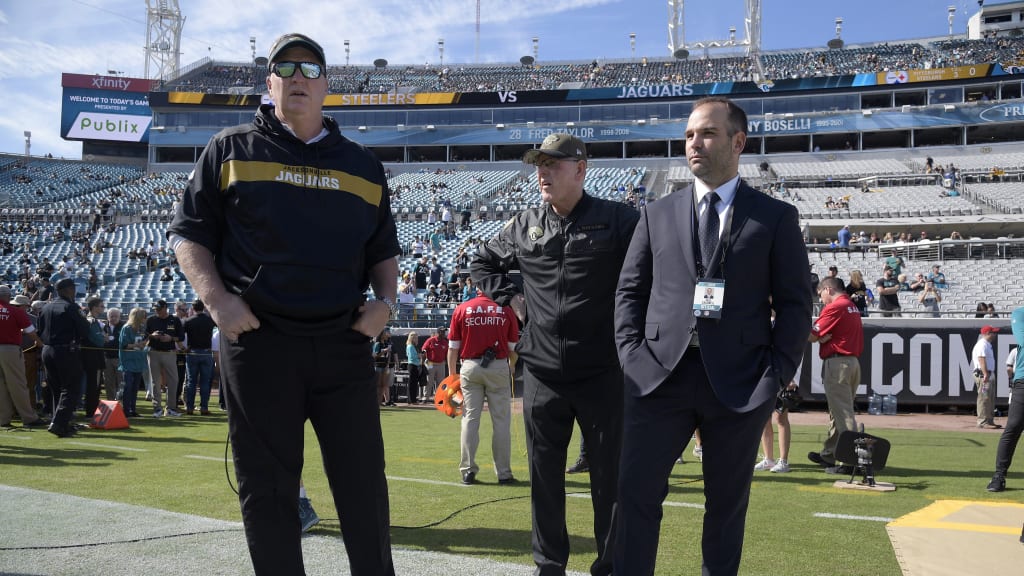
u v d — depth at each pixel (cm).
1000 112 4156
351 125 4891
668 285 282
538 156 336
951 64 4750
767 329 277
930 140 4625
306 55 251
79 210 3991
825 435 1034
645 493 268
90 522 433
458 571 350
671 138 4556
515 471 714
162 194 4325
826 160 4391
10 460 705
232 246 246
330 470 258
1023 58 4688
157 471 650
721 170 284
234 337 238
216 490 560
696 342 272
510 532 450
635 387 275
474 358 636
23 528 416
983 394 1162
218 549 375
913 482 652
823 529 466
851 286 1402
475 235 3158
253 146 246
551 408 341
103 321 1355
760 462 759
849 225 2988
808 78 4447
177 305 1539
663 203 298
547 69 5806
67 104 5444
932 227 2939
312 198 247
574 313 333
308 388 248
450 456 810
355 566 256
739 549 272
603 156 4966
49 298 1495
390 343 1652
